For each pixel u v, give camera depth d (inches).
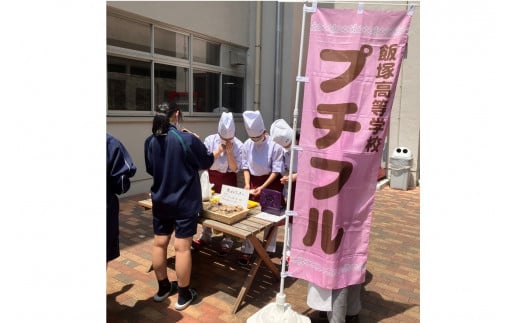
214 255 156.9
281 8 349.1
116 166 98.0
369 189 97.8
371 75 91.6
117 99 238.1
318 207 96.4
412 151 317.7
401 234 193.5
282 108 363.9
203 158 113.5
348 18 90.1
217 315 112.8
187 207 111.1
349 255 98.5
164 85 272.8
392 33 90.0
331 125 93.4
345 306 99.8
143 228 185.3
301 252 100.5
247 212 126.0
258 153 145.9
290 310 100.7
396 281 139.5
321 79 93.8
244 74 359.3
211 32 306.3
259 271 144.2
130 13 236.7
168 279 128.2
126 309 114.6
